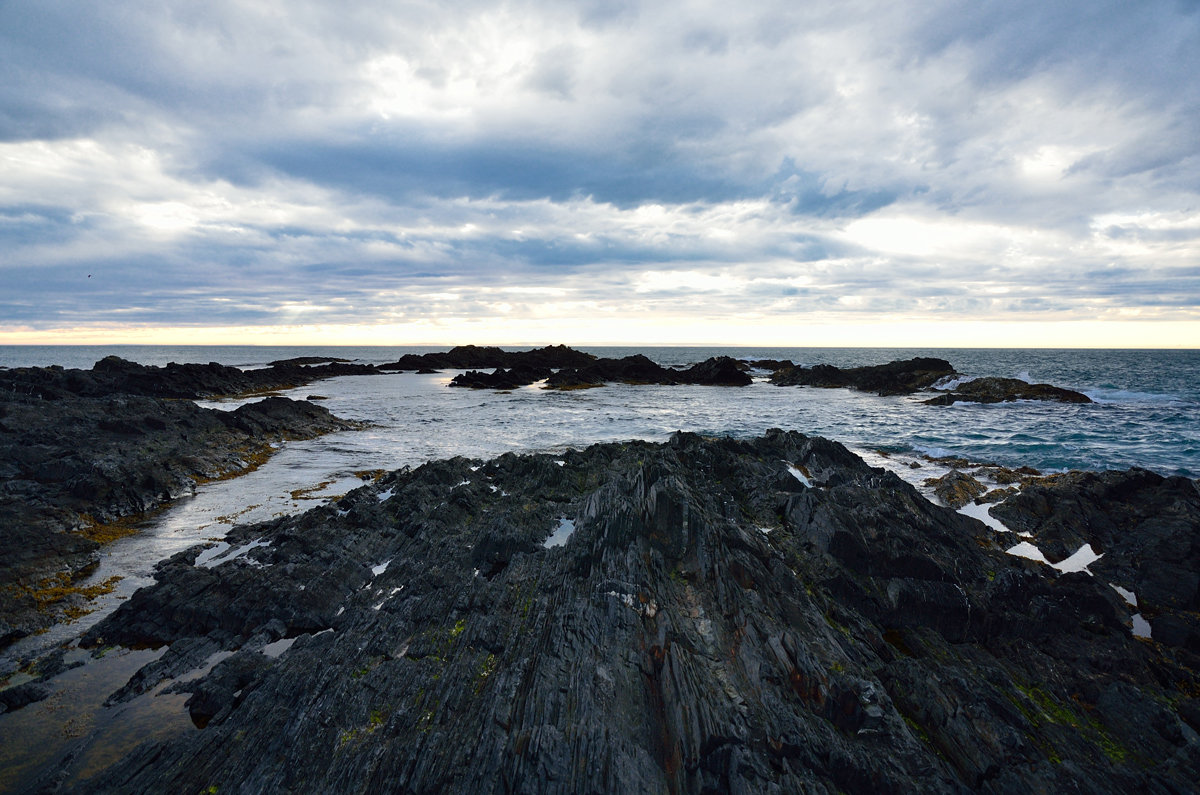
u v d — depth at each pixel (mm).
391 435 39188
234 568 15078
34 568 15383
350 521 18250
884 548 13797
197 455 28297
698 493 16531
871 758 8086
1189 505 18078
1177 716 9711
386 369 112812
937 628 12516
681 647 9625
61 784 8781
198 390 60219
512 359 121688
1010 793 8266
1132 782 8445
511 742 7988
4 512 17875
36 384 47125
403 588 13406
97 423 29734
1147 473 20375
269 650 12289
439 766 7836
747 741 7945
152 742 9586
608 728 8133
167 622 13234
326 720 8852
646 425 43438
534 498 19906
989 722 9086
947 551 14961
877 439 36875
